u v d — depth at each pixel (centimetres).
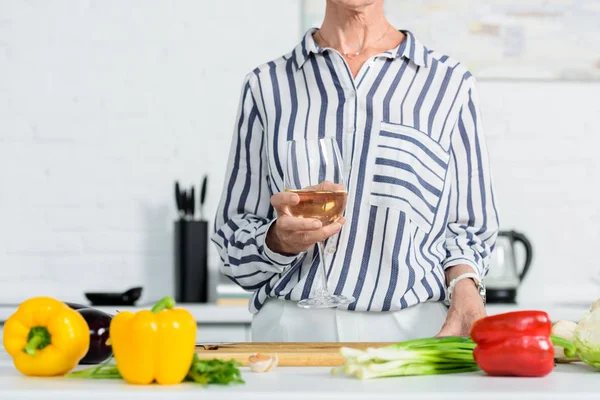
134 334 119
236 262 186
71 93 353
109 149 354
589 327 135
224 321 311
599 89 359
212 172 356
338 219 161
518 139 358
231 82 357
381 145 186
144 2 355
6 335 130
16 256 349
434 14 354
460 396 111
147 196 354
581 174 359
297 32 359
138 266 352
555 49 356
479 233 194
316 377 128
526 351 126
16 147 351
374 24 195
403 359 128
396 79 191
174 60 356
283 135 190
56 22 354
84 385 121
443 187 190
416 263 183
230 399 111
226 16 358
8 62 352
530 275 356
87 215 352
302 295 182
